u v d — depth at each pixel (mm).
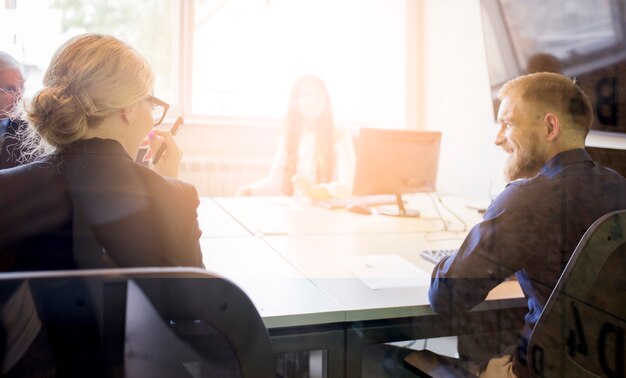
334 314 1094
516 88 1364
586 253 1034
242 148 3783
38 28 2779
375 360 1154
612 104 1852
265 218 2219
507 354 1153
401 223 2170
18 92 1076
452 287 1186
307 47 3996
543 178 1211
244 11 3816
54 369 581
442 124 3682
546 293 1119
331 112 3043
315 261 1516
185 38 3656
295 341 1075
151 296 574
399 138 2266
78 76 937
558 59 2291
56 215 866
